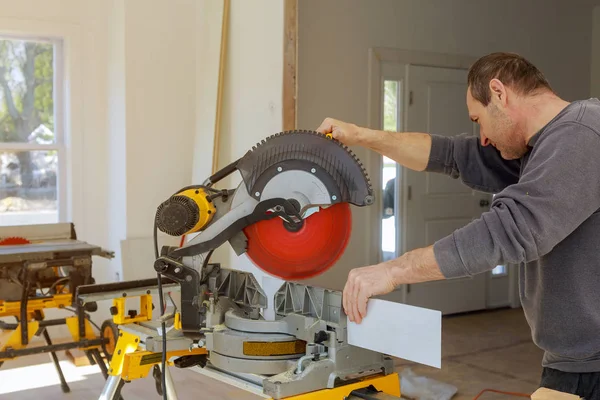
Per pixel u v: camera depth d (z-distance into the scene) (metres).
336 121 2.07
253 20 4.58
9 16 4.82
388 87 5.29
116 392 2.19
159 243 5.06
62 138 5.19
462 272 1.46
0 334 3.91
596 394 1.71
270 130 4.44
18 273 3.29
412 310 1.47
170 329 2.05
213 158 4.88
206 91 4.99
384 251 5.35
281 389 1.51
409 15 5.34
